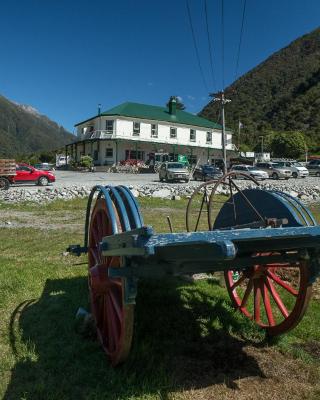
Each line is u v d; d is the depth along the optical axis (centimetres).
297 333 433
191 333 427
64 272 645
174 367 364
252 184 2698
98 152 5378
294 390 338
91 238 451
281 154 8375
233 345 407
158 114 5638
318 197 2261
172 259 290
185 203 1841
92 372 354
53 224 1209
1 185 2502
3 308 495
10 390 332
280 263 384
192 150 5800
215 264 343
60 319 461
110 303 364
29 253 793
